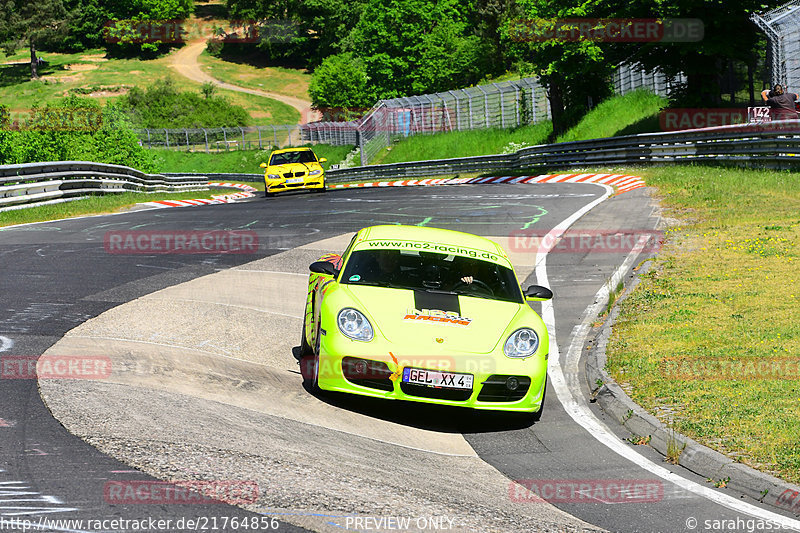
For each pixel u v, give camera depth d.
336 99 138.88
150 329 13.15
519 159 61.97
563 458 9.31
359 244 12.15
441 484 7.97
